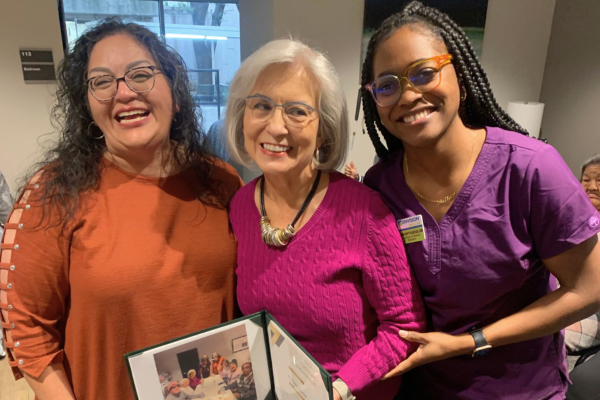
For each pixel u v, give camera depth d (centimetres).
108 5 380
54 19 305
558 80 353
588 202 87
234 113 99
